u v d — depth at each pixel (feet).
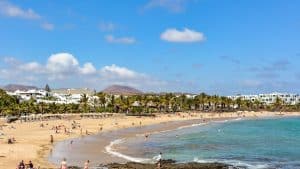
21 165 200.54
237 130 579.07
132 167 221.87
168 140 403.54
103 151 300.20
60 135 413.80
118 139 400.67
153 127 596.29
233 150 324.80
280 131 565.94
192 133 503.20
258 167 239.91
